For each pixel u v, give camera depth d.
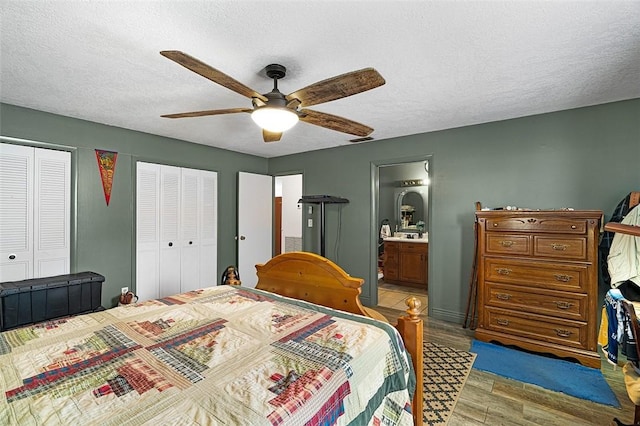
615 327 1.49
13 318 2.50
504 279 2.75
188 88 2.36
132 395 0.97
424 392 2.12
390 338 1.46
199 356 1.23
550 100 2.61
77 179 3.14
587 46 1.75
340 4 1.40
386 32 1.62
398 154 3.86
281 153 4.93
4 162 2.70
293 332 1.47
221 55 1.85
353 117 3.07
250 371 1.12
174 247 3.95
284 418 0.89
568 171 2.83
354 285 1.86
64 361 1.18
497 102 2.66
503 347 2.77
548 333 2.54
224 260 4.59
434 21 1.52
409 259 5.15
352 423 1.10
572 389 2.13
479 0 1.37
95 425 0.84
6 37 1.65
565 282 2.47
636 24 1.54
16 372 1.10
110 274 3.38
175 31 1.61
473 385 2.20
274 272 2.28
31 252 2.86
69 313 2.79
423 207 5.64
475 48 1.78
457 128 3.43
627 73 2.10
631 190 2.56
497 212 2.77
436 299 3.57
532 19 1.50
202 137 3.90
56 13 1.45
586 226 2.39
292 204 6.29
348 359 1.22
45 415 0.87
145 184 3.67
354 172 4.27
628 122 2.57
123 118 3.11
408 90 2.40
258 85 2.26
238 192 4.71
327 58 1.89
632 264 2.15
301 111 1.92
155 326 1.54
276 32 1.62
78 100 2.62
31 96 2.53
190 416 0.88
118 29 1.59
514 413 1.90
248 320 1.62
